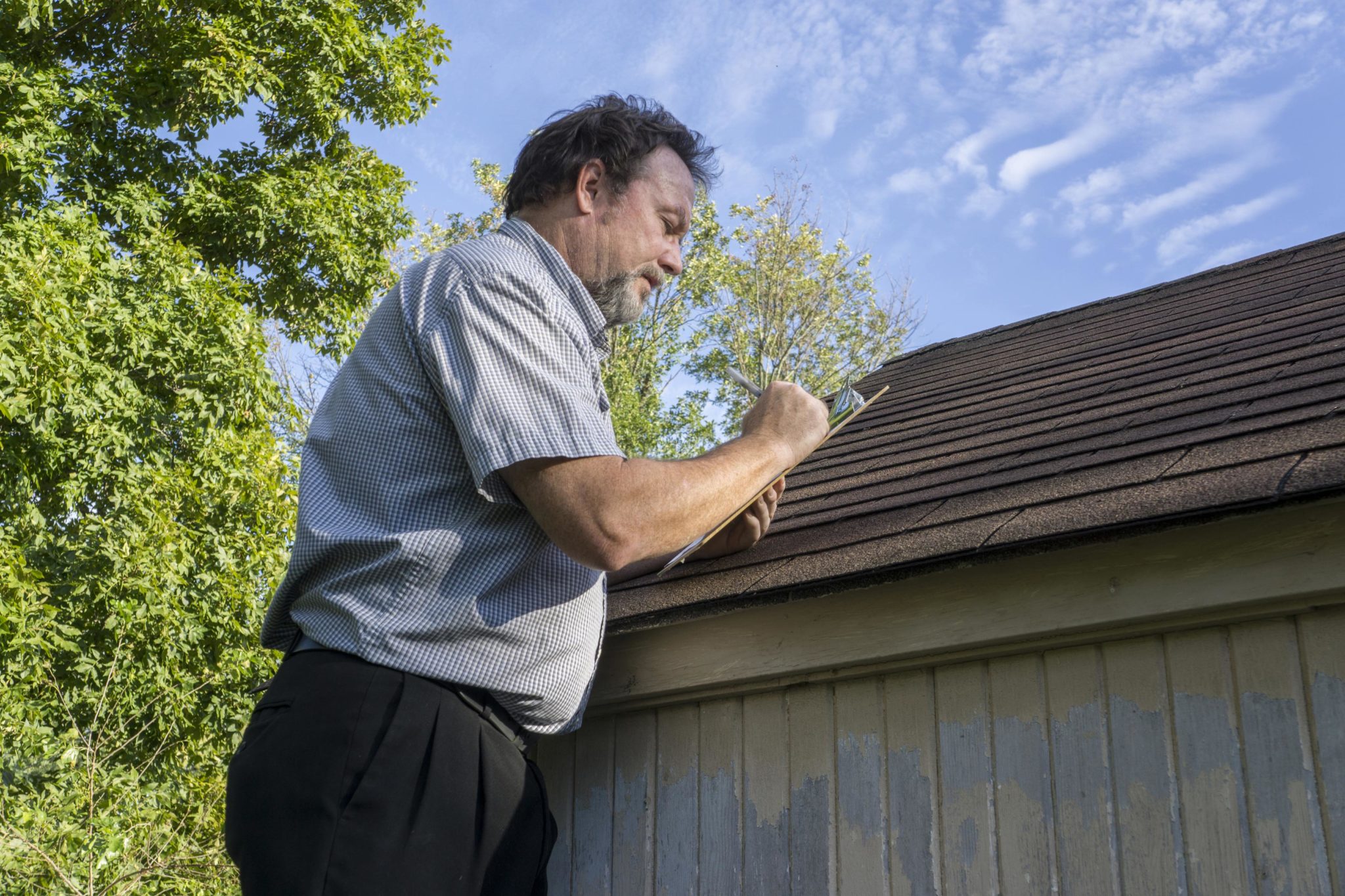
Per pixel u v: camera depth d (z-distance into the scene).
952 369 4.30
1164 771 1.85
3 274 8.52
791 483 3.18
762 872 2.24
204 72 11.78
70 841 5.05
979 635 2.05
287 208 12.87
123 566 8.27
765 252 22.33
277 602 1.79
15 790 5.45
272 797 1.57
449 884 1.59
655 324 22.25
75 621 8.19
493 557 1.68
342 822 1.54
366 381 1.74
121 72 12.29
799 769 2.25
